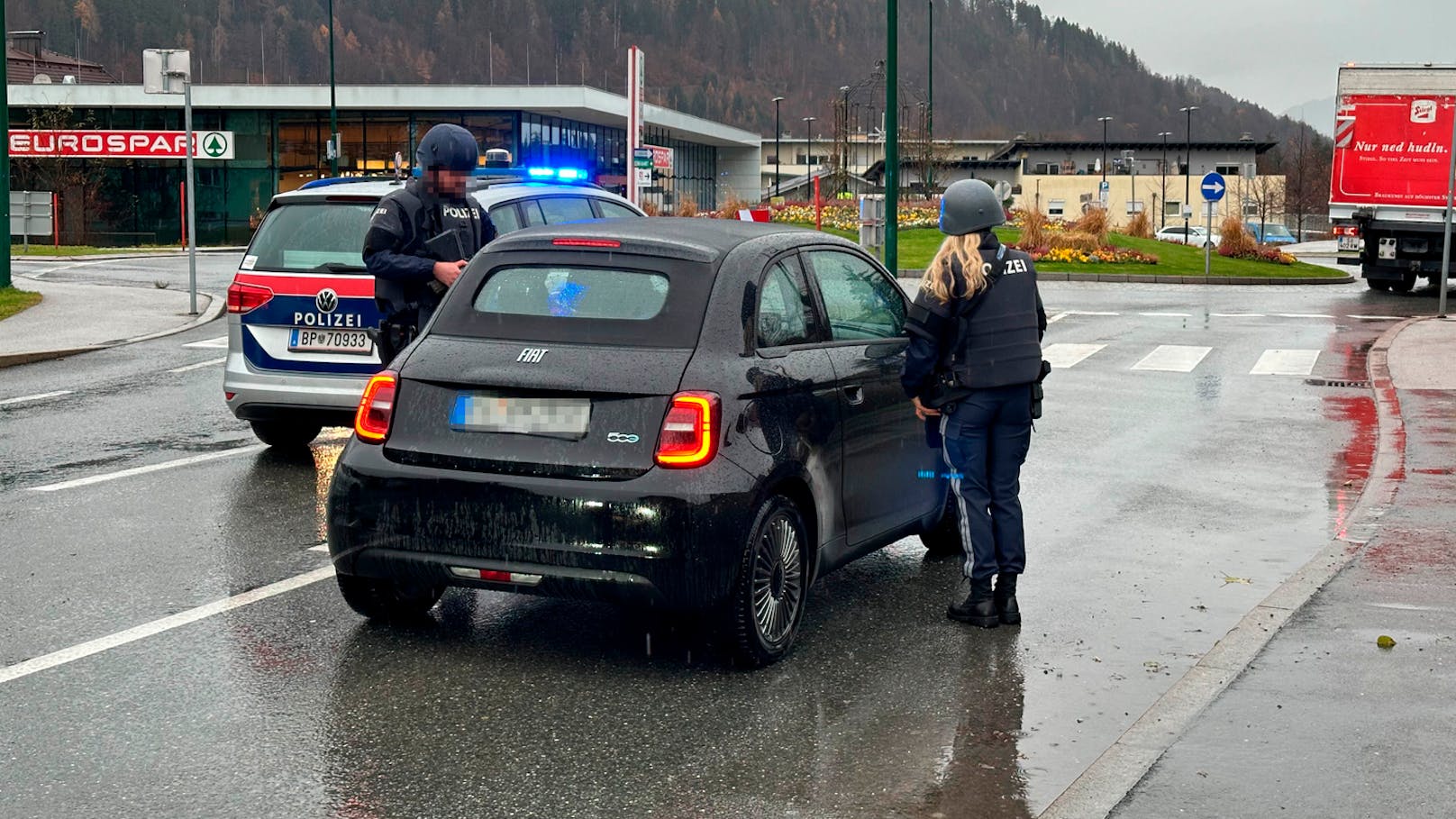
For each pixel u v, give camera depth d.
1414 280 27.91
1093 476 9.45
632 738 4.72
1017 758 4.57
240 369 9.13
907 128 52.25
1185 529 7.90
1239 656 5.40
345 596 5.79
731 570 5.16
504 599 6.38
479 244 7.55
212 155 51.72
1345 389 13.77
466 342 5.51
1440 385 13.11
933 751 4.63
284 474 9.09
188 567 6.83
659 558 5.07
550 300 5.56
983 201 5.91
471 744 4.65
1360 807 4.04
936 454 6.84
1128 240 39.12
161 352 15.70
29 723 4.81
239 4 198.12
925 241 37.50
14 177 53.94
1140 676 5.41
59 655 5.51
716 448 5.16
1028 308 6.00
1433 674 5.18
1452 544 7.14
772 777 4.40
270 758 4.52
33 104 55.66
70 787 4.29
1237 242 37.91
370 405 5.50
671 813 4.13
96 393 12.66
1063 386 13.98
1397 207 26.80
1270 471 9.62
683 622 6.04
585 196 10.33
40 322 18.42
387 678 5.30
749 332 5.47
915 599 6.51
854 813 4.14
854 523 6.07
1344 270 37.50
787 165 120.44
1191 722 4.72
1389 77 26.61
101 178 54.78
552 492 5.14
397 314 7.36
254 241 9.27
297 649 5.62
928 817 4.11
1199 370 15.20
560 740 4.70
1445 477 8.88
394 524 5.37
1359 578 6.50
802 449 5.55
